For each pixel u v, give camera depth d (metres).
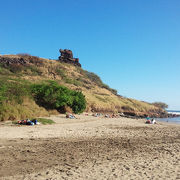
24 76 61.47
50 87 34.38
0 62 67.75
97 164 7.95
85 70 99.38
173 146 11.76
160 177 6.38
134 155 9.46
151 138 14.88
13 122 20.16
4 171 7.11
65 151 10.03
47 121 22.88
